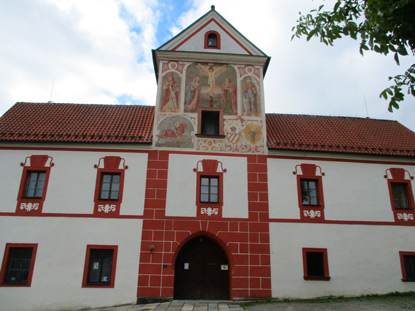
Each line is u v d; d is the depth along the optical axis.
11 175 16.22
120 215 15.81
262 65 19.16
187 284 15.70
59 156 16.61
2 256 15.02
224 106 18.14
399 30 5.95
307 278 15.63
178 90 18.25
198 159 16.97
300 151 17.52
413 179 17.91
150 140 16.97
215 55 18.91
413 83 5.95
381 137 20.06
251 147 17.44
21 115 19.25
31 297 14.58
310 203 16.98
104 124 18.69
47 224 15.52
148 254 15.32
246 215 16.27
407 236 16.84
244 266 15.54
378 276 16.08
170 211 16.02
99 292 14.77
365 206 17.11
